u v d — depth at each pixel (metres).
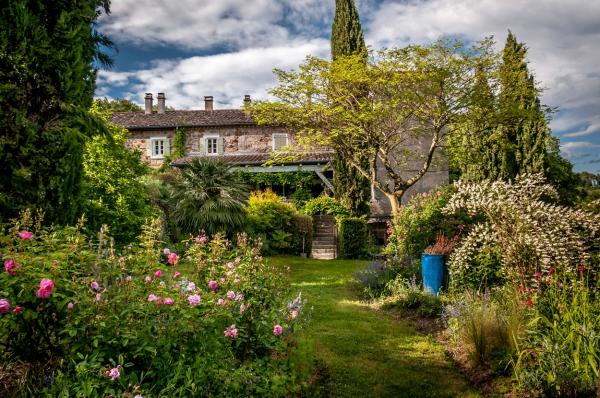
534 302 4.57
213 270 4.36
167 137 25.06
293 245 16.52
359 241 15.58
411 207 9.34
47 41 3.80
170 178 19.88
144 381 2.62
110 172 8.35
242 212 13.03
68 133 3.80
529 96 13.62
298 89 13.59
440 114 12.89
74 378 2.39
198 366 2.63
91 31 4.70
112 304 2.72
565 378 3.35
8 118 3.54
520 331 4.13
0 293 2.38
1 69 3.57
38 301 2.52
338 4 17.41
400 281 7.87
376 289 8.21
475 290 6.73
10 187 3.57
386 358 4.68
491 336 4.32
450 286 7.19
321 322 6.14
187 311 2.82
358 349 4.96
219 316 3.17
